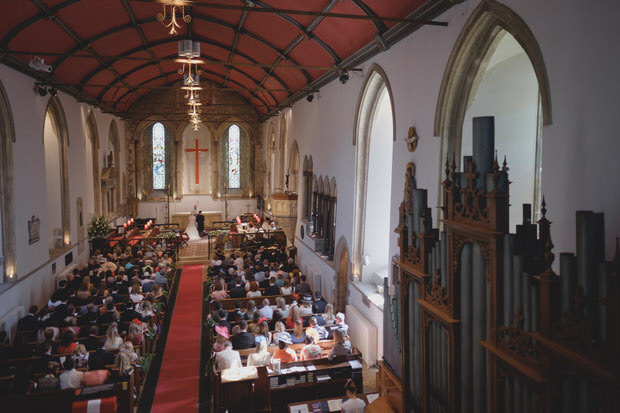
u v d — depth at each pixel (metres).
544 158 5.47
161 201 31.19
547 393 3.30
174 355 12.25
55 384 8.16
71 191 18.36
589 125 4.80
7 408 7.49
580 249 3.07
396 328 6.26
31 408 7.57
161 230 29.61
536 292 3.48
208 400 9.95
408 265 5.54
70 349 9.97
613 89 4.51
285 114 24.34
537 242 3.88
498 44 7.54
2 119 12.24
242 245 23.39
